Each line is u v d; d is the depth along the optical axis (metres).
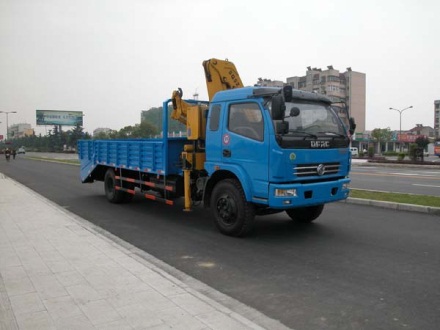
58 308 3.99
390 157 56.19
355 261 5.92
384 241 7.06
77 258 5.66
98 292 4.40
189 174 8.53
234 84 9.45
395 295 4.63
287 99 6.43
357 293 4.70
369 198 11.18
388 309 4.25
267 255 6.27
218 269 5.62
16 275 4.95
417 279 5.14
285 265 5.77
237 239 7.30
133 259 5.62
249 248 6.68
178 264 5.87
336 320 4.00
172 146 9.02
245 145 7.05
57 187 16.05
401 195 11.77
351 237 7.37
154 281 4.75
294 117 6.91
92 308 3.99
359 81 93.81
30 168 29.19
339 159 7.43
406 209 10.02
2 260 5.56
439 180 18.03
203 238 7.41
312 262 5.89
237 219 7.27
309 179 6.94
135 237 7.53
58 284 4.64
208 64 9.07
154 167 9.35
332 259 6.04
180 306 4.04
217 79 9.19
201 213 10.07
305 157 6.79
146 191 10.10
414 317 4.05
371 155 46.62
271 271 5.52
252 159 6.94
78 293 4.38
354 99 93.25
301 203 6.77
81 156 13.62
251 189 7.00
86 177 13.23
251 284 5.03
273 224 8.52
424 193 13.00
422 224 8.41
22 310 3.95
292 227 8.22
